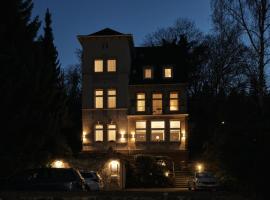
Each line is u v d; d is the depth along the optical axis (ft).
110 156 154.20
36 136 109.19
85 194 58.80
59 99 154.71
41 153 117.60
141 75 181.78
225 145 66.39
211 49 230.48
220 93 175.11
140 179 160.45
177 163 172.35
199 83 237.45
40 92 116.67
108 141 175.94
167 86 178.09
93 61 179.63
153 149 174.91
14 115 101.45
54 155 133.80
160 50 191.52
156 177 160.56
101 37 179.42
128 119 176.65
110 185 151.43
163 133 175.83
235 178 64.95
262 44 122.72
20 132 104.53
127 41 179.22
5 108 99.50
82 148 178.81
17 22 107.04
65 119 155.74
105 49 179.93
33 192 60.59
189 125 209.67
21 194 59.26
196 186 128.47
